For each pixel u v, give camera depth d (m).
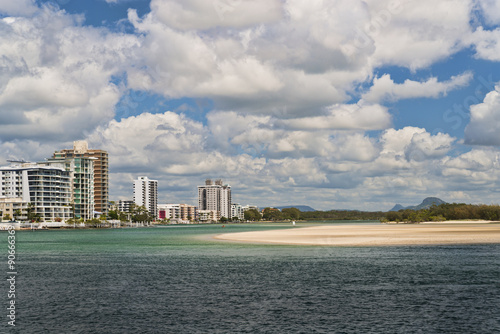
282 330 27.41
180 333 27.17
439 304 33.25
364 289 39.28
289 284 42.25
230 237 127.62
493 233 119.19
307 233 141.50
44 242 127.56
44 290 41.00
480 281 42.34
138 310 32.72
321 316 30.39
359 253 69.75
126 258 70.25
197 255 72.19
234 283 43.25
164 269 54.50
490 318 29.41
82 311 32.62
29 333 27.38
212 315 31.00
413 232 133.50
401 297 35.78
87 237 163.62
